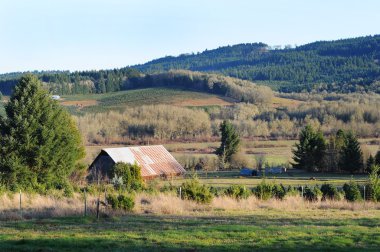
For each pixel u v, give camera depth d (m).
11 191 32.34
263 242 17.30
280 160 82.69
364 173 71.75
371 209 29.50
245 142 99.56
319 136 76.31
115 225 21.78
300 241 17.48
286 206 30.50
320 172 74.94
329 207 30.28
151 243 17.25
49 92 45.16
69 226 21.39
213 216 25.59
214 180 61.34
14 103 42.91
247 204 30.80
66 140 45.03
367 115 111.06
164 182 57.97
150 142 104.25
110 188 37.72
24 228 20.83
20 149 42.06
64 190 33.62
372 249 16.22
